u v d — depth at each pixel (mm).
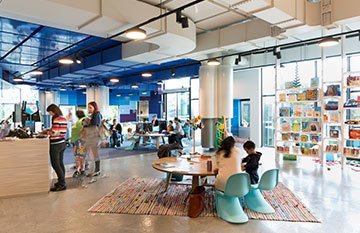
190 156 5051
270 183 3773
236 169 3699
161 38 5578
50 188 4945
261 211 3766
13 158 4547
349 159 7551
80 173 6117
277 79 7676
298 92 7410
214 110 9016
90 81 13258
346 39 7547
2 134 4863
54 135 4891
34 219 3590
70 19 4445
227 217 3510
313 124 6941
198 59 8688
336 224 3404
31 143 4684
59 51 8203
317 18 5062
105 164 7359
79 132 6168
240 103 11070
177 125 10312
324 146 6809
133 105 17531
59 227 3344
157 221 3523
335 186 5031
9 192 4504
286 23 4875
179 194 4625
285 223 3443
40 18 4414
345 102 6629
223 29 6789
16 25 5867
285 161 7500
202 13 5879
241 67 9656
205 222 3488
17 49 7902
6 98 10797
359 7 4645
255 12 4402
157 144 10266
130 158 8336
